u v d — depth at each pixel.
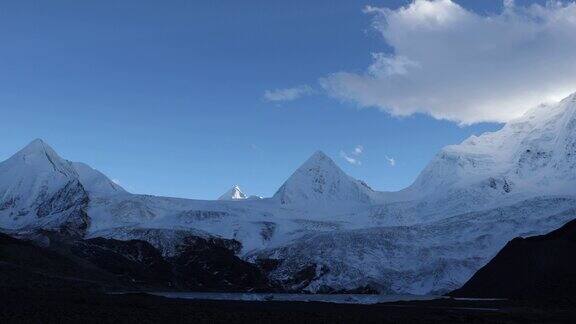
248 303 146.25
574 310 127.25
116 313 100.00
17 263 182.25
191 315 102.31
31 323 84.31
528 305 144.38
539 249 185.88
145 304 120.00
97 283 195.62
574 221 195.88
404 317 110.00
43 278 169.00
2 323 83.38
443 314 117.31
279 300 186.00
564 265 173.12
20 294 126.19
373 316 111.06
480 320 104.75
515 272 188.75
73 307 105.88
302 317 106.06
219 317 101.56
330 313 116.69
